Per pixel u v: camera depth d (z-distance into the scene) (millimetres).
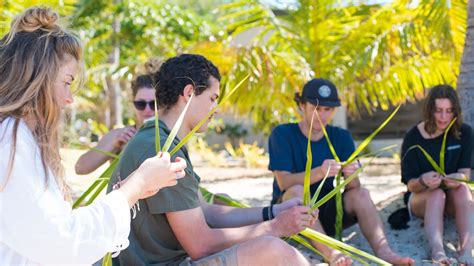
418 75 8977
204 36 14461
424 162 4297
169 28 14328
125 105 16547
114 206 2082
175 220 2707
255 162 11484
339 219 3803
